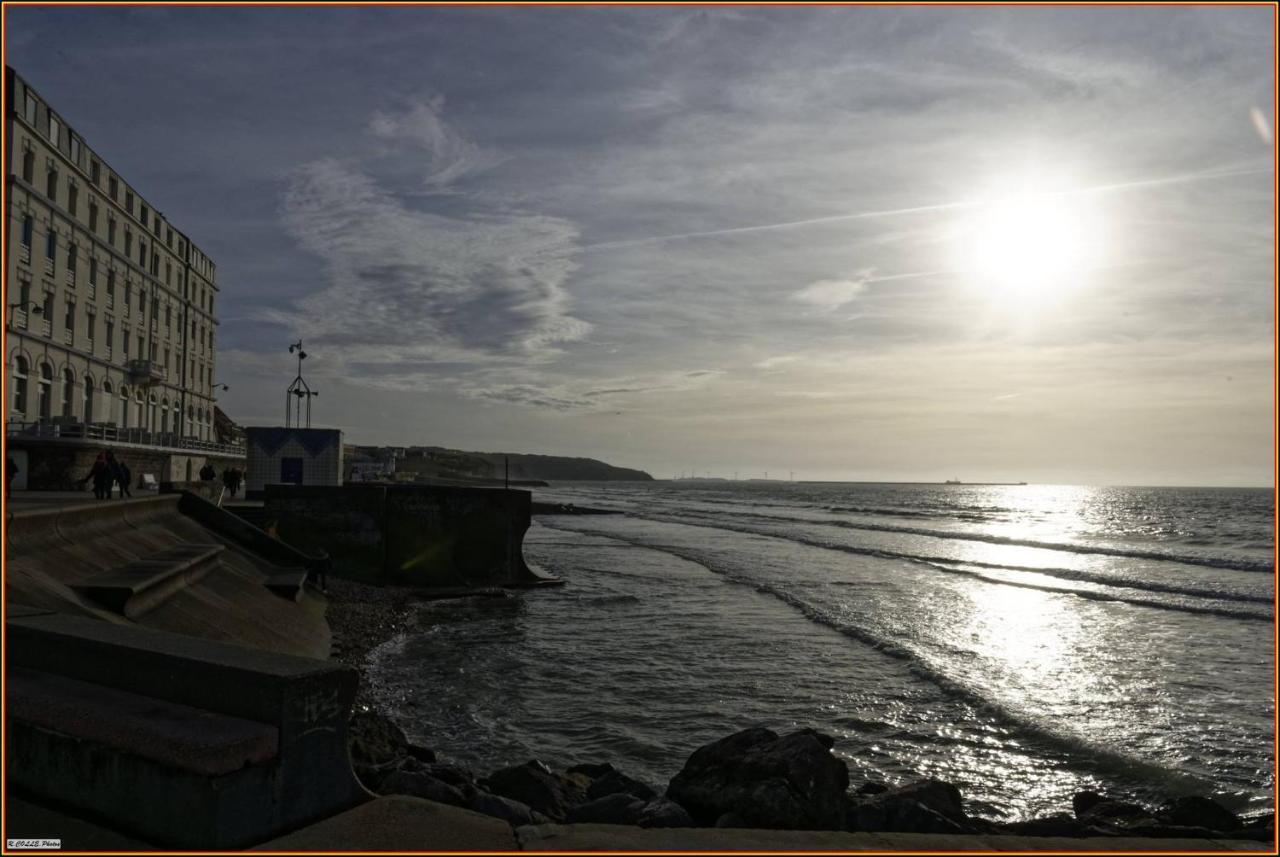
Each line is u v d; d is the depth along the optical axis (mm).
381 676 17859
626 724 14531
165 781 4344
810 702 16000
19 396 39500
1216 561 45469
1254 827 9219
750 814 7086
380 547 33031
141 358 53781
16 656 5773
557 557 46906
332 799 4824
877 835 4609
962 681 17516
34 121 40219
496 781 9031
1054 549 54844
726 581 35438
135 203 53250
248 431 39094
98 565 14375
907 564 43062
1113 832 8727
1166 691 16953
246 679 4691
